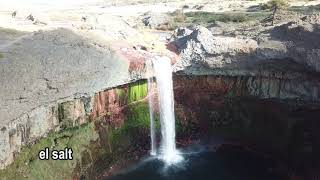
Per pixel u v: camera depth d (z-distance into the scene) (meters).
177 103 56.38
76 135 47.53
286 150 53.44
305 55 46.81
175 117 56.38
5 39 50.03
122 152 52.22
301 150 52.28
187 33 56.16
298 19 51.56
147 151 54.69
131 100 52.75
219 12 85.81
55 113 44.62
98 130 49.72
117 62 48.47
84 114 47.94
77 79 45.31
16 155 40.28
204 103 56.97
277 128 54.69
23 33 52.97
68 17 65.88
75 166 45.91
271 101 54.53
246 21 71.44
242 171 50.97
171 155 55.03
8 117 38.75
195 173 50.41
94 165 48.56
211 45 51.16
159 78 52.22
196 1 107.81
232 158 54.06
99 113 49.81
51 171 43.22
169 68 52.59
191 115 57.03
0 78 40.84
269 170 51.19
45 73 43.31
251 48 49.91
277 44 48.88
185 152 55.88
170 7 99.19
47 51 45.72
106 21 59.00
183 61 52.72
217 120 57.59
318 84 50.38
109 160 50.66
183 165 52.34
